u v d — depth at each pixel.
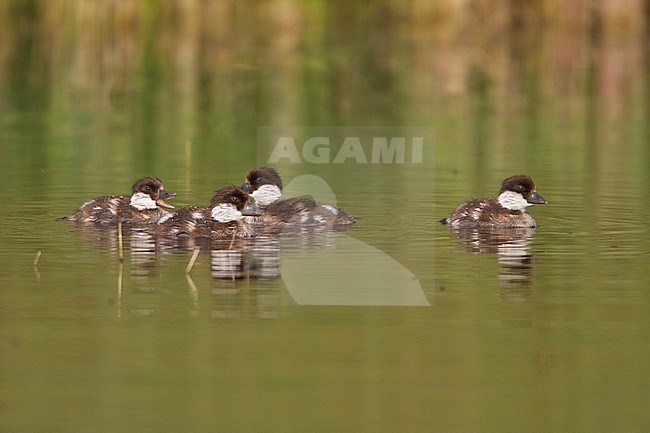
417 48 39.47
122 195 17.86
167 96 31.41
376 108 30.09
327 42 40.34
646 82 34.28
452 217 17.25
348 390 10.28
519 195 17.00
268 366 10.80
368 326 11.97
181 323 12.02
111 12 38.31
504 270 14.24
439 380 10.51
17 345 11.30
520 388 10.31
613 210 18.19
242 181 20.91
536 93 32.69
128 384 10.38
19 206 18.19
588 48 39.25
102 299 12.85
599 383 10.46
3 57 35.94
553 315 12.33
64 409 9.87
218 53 37.94
